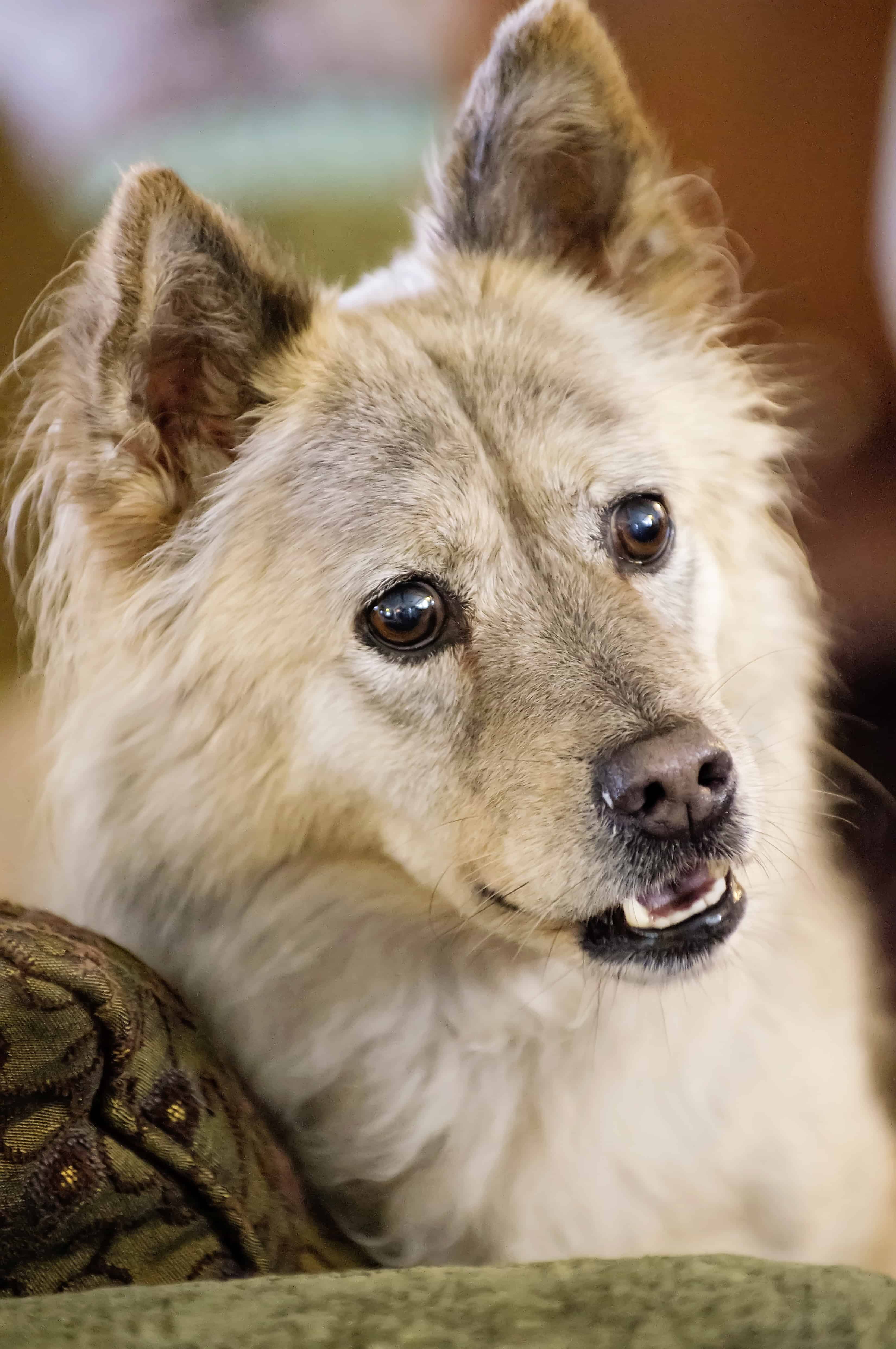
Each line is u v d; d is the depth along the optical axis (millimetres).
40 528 1938
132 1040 1194
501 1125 1828
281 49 4230
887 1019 2506
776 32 4734
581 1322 922
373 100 4074
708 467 2002
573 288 2047
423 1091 1839
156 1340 909
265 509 1825
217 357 1848
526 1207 1818
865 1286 989
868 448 4547
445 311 1948
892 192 4637
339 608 1765
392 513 1749
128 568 1836
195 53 4164
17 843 2273
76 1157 1126
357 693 1768
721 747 1604
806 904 2105
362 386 1836
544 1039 1831
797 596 2176
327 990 1870
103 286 1625
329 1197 1889
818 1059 2027
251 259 1806
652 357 2027
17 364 1939
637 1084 1850
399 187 3561
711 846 1648
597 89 1935
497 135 2014
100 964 1250
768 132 4848
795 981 2043
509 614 1732
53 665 1971
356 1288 995
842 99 4793
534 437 1794
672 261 2086
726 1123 1904
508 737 1670
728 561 2014
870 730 3414
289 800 1830
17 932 1199
